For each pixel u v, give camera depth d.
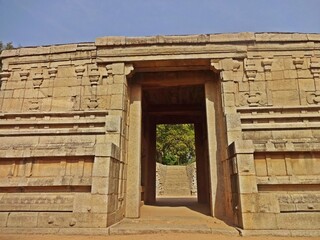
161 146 35.78
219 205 9.87
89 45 11.00
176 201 19.11
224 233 7.23
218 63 10.48
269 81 10.23
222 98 10.15
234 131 9.30
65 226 7.43
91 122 9.89
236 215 7.91
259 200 7.40
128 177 10.51
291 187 7.79
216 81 11.37
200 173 17.81
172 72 11.84
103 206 7.59
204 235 7.09
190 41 10.58
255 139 9.28
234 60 10.50
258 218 7.23
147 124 17.30
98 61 10.76
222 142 10.41
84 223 7.45
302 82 10.12
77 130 9.73
